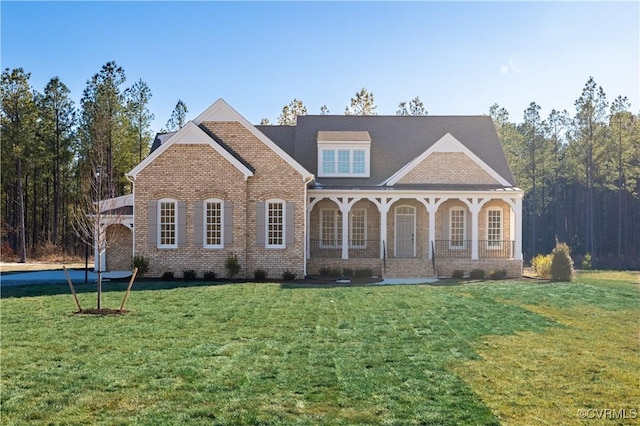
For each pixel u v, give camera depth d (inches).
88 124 1871.3
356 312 589.6
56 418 279.6
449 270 1050.7
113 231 1114.1
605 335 481.4
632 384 336.2
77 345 430.9
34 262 1750.7
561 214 2610.7
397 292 753.0
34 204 2185.0
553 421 276.7
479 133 1238.9
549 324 531.2
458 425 271.0
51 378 343.9
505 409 292.7
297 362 383.2
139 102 2055.9
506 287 829.2
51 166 2086.6
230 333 480.1
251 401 303.6
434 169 1114.7
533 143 2336.4
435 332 489.7
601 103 2133.4
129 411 289.1
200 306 623.5
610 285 875.4
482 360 391.5
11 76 1856.5
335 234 1144.2
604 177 2292.1
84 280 927.0
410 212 1145.4
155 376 348.8
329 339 458.9
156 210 958.4
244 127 984.3
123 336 464.4
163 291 752.3
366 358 395.9
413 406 296.7
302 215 973.8
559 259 970.7
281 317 558.3
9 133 1862.7
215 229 965.8
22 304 631.2
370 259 1049.5
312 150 1198.3
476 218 1058.7
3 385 330.0
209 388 325.7
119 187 2095.2
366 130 1238.3
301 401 304.0
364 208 1146.0
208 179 961.5
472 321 543.2
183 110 2290.8
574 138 2330.2
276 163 977.5
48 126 2018.9
